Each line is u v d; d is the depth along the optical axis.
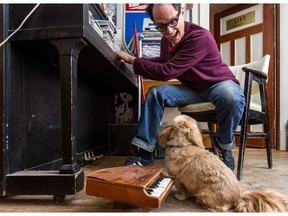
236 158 2.33
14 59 1.06
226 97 1.38
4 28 0.99
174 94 1.51
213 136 1.93
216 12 4.42
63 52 0.98
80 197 1.11
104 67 1.57
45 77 1.34
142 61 1.44
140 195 0.87
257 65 1.97
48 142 1.37
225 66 1.57
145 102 1.49
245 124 1.58
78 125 1.86
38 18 0.99
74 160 1.01
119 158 2.33
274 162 2.14
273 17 3.32
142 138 1.44
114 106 2.89
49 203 1.03
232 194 0.93
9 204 1.02
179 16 1.43
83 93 1.96
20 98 1.10
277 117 3.25
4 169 0.99
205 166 1.00
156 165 1.95
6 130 1.00
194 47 1.43
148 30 2.54
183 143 1.14
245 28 3.66
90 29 1.05
